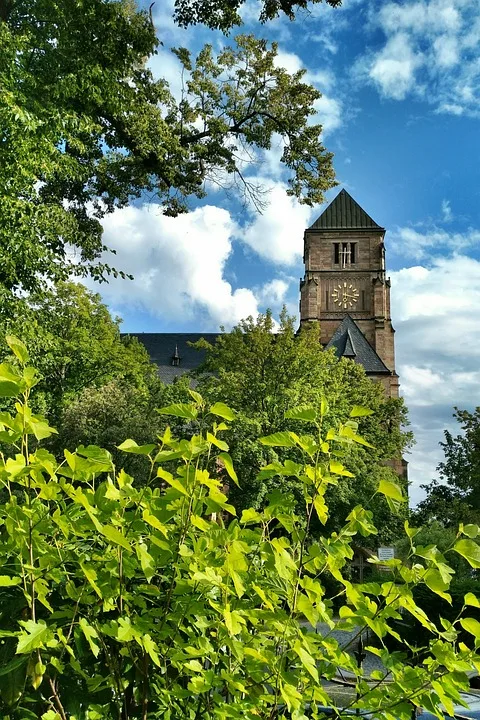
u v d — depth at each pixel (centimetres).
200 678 180
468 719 371
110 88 1639
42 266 1440
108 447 2955
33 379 183
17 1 1512
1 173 1278
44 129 1382
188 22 1836
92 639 187
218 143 2238
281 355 2922
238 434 2469
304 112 2288
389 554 2284
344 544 205
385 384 6588
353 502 2669
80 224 2017
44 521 188
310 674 177
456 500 2714
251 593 206
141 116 1880
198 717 204
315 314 7381
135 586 205
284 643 190
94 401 3127
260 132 2302
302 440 207
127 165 2048
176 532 201
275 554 183
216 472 239
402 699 185
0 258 1289
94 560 195
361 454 2877
